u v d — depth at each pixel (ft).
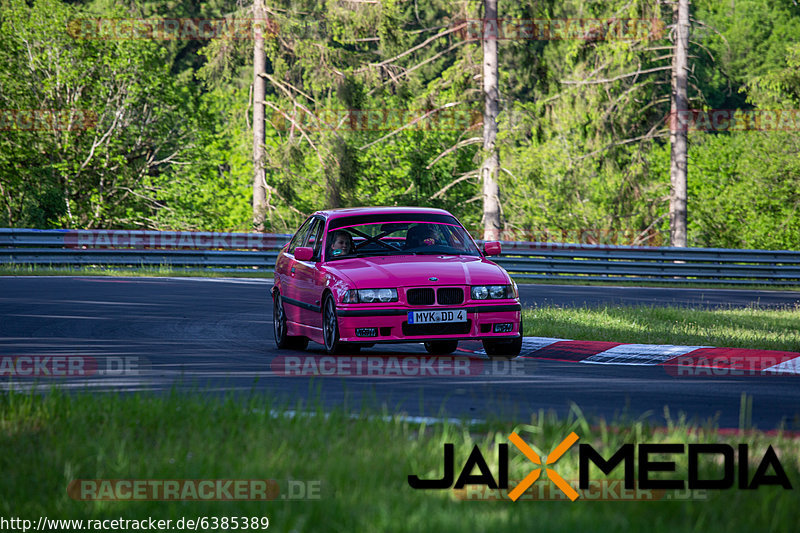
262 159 456.86
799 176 552.00
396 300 121.49
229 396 81.92
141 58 459.32
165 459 59.31
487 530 45.01
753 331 165.27
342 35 478.18
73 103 444.55
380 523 45.70
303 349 143.02
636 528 45.55
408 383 101.65
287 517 46.91
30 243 282.56
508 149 405.59
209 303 204.85
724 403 91.15
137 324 163.53
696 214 578.66
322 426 67.97
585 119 448.65
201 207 503.61
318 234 139.74
